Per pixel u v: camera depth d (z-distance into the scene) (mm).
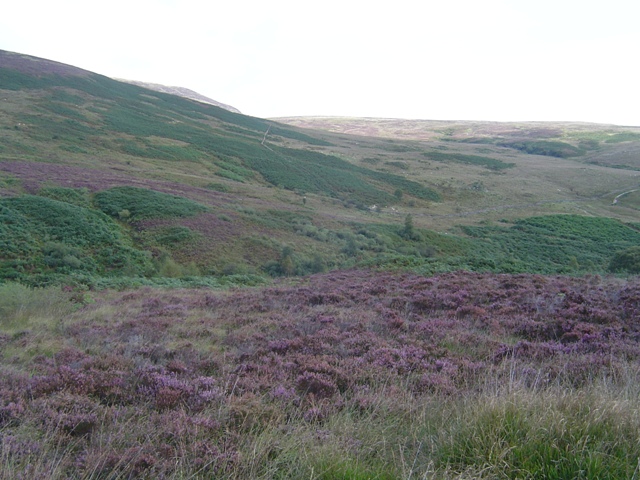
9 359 7492
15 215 32281
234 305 14062
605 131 198250
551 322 9445
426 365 6715
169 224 38344
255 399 4980
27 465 3330
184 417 4410
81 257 29516
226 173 73938
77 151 66875
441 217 72062
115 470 3424
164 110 117438
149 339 9258
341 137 160500
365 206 72125
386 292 14859
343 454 3551
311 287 17703
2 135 64875
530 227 64562
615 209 82750
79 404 4797
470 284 15062
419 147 147000
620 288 13680
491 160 126438
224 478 3359
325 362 6566
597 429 3602
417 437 3986
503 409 3754
